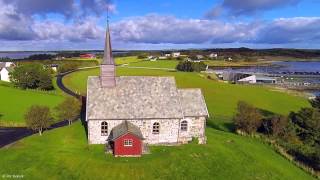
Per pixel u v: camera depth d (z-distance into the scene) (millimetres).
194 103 72438
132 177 54875
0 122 87750
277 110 117250
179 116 68688
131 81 72438
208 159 62500
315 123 80438
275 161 66375
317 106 91562
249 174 59188
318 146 76188
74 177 54250
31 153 62344
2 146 69062
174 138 69750
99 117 66188
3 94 122875
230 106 119625
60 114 87625
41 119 74438
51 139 70875
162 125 68875
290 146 76500
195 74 192750
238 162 62906
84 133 75000
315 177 62281
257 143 76625
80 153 62281
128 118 67125
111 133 67438
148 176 55344
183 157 62219
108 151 63156
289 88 193750
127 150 61375
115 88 70812
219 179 56406
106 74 70438
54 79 171000
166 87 72750
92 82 71250
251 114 83688
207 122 96312
